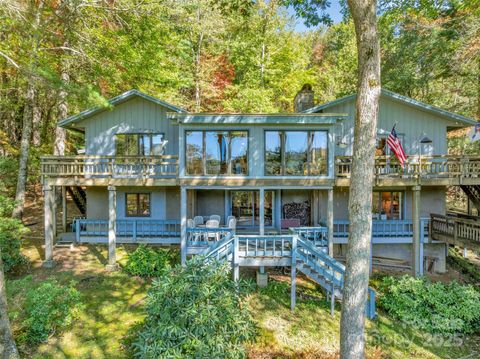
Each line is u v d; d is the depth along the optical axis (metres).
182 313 6.85
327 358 7.51
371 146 6.00
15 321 8.24
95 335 8.19
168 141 14.65
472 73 18.08
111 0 13.02
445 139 14.11
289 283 11.48
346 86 27.22
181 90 24.61
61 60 14.28
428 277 12.73
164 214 14.93
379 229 13.46
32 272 11.61
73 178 12.34
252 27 23.83
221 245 10.11
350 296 6.04
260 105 22.31
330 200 11.79
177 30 15.76
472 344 8.43
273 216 14.80
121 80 15.20
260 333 8.44
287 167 11.78
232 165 11.73
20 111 22.23
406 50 19.67
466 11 15.17
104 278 11.27
